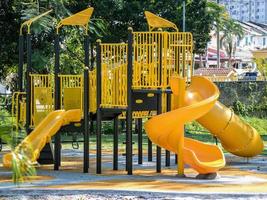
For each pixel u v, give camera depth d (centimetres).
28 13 2850
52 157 1909
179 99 1667
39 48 3059
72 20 1847
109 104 1702
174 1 4309
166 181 1559
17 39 3297
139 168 1862
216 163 1627
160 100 1706
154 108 1714
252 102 4675
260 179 1639
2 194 1396
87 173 1727
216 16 7731
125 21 4088
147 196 1377
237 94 4709
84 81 1744
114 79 1695
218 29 9319
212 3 7750
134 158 2164
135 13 4059
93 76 1783
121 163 2003
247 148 2053
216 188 1458
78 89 1812
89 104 1761
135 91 1667
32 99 1852
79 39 3353
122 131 3344
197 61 10031
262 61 6825
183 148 1639
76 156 2236
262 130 4047
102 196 1382
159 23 1828
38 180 1570
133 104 1681
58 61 1823
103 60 1712
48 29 2850
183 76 1736
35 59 2884
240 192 1394
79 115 1761
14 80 3647
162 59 1669
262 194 1376
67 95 1816
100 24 3522
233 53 10994
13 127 1010
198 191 1402
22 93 1909
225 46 10406
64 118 1705
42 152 1902
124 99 1681
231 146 2066
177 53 1711
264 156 2331
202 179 1602
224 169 1884
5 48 3316
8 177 1614
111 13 4016
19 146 902
